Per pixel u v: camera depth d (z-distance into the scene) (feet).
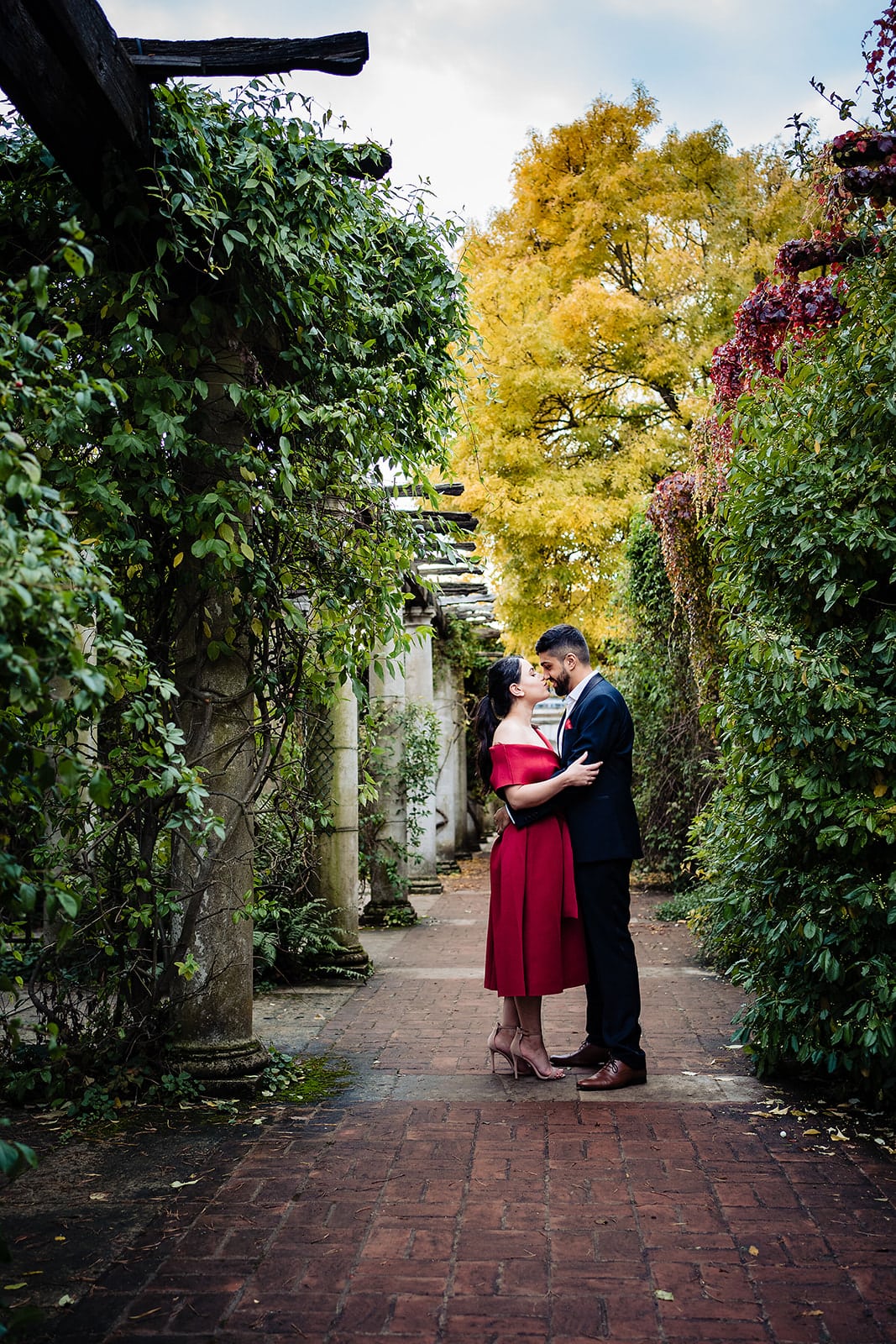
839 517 12.00
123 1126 11.77
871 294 12.32
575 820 13.69
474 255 55.67
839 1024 11.93
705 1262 8.27
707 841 16.70
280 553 13.56
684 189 51.57
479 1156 10.71
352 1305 7.60
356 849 22.12
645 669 34.45
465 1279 8.00
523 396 50.72
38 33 9.00
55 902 6.97
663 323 50.85
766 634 12.10
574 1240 8.69
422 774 31.14
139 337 11.46
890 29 14.03
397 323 14.33
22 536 6.29
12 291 7.15
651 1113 12.14
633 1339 7.11
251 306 12.39
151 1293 7.77
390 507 14.40
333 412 12.43
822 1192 9.68
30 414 8.19
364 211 13.69
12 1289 7.84
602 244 53.36
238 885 13.41
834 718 11.76
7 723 7.47
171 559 13.26
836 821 12.30
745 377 17.51
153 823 13.01
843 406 12.46
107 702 9.95
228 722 13.35
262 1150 10.93
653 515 27.53
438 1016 17.80
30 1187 9.89
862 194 14.71
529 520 48.65
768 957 12.93
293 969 21.03
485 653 56.29
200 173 11.40
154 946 13.00
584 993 19.95
